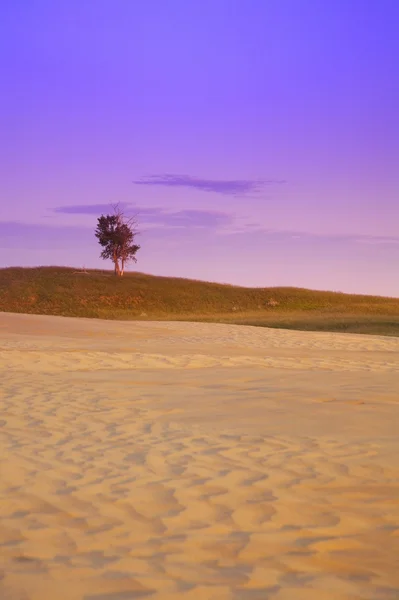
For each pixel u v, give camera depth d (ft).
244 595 11.18
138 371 46.47
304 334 92.99
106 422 27.48
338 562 12.71
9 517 15.57
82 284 273.13
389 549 13.38
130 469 19.92
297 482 18.19
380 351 68.49
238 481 18.40
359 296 279.90
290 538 14.03
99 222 298.56
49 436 24.89
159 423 27.07
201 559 12.87
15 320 103.55
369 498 16.66
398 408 29.37
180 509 16.07
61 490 17.78
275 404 30.91
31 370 47.70
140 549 13.43
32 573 12.16
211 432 25.02
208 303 260.01
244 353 62.64
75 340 77.61
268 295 271.69
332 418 27.17
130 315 235.20
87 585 11.60
